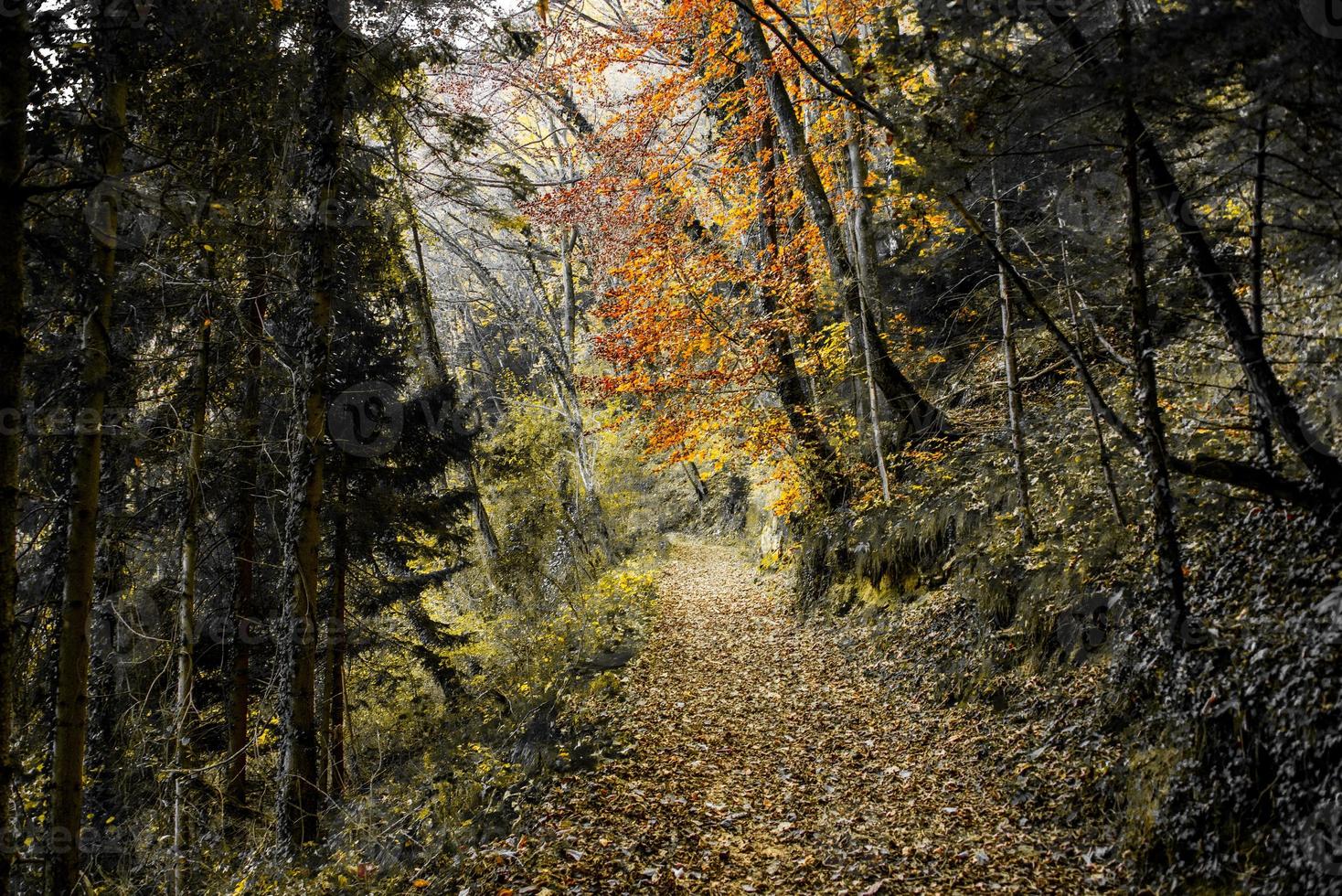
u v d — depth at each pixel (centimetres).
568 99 1978
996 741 743
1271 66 383
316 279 871
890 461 1323
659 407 1584
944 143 554
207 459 997
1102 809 580
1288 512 541
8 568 418
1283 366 602
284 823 851
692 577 2253
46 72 537
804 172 1321
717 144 1723
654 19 1783
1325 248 469
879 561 1234
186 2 664
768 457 1546
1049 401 1147
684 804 709
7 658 420
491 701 1316
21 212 430
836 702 982
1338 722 419
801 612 1429
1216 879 461
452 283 3184
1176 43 400
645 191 1711
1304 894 402
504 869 595
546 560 2122
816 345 1554
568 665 1302
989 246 627
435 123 971
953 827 626
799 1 1473
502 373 2650
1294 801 434
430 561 1455
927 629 1018
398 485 1255
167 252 816
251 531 1108
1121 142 514
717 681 1136
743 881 572
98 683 924
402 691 1491
